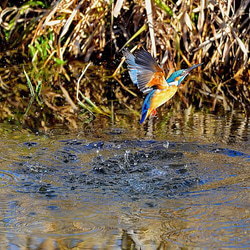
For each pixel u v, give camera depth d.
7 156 9.11
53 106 13.10
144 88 7.77
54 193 7.51
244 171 8.37
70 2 16.20
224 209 6.80
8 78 15.75
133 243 5.85
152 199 7.27
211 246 5.77
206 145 9.82
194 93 14.62
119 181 8.01
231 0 15.40
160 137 10.41
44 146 9.77
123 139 10.29
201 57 16.50
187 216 6.60
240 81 15.80
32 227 6.31
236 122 11.59
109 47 17.70
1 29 18.45
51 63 17.23
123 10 17.00
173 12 15.03
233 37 15.98
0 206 6.97
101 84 15.35
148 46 15.68
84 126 11.32
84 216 6.66
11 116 12.09
